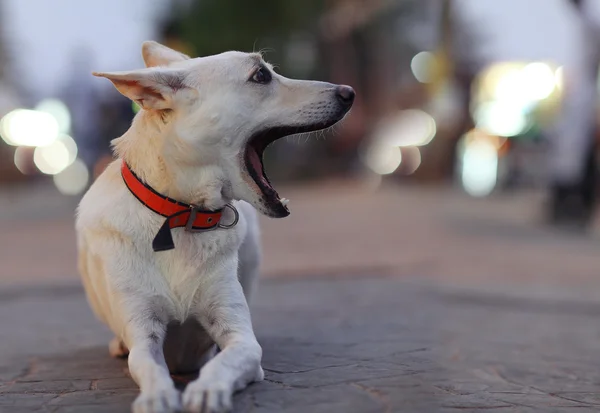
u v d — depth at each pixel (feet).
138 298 4.42
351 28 32.37
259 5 28.40
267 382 4.46
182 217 4.47
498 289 8.25
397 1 35.09
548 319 6.86
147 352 4.25
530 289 8.29
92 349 5.57
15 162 28.35
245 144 4.60
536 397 4.46
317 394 4.27
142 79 4.40
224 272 4.52
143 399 3.75
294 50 30.94
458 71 32.76
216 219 4.51
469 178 26.40
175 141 4.43
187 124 4.44
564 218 14.33
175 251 4.47
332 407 4.08
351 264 9.95
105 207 4.54
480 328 6.40
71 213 18.62
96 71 4.40
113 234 4.49
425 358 5.21
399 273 9.37
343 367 4.90
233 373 4.07
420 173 32.86
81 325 6.48
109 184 4.63
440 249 11.50
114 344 5.26
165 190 4.46
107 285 4.50
